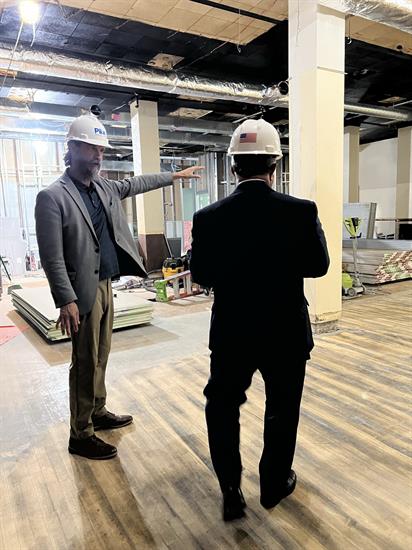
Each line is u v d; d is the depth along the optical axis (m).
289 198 1.25
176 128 8.23
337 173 3.59
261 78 6.49
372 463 1.73
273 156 1.26
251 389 2.51
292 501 1.51
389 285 6.19
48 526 1.43
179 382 2.70
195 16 4.37
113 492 1.60
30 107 7.12
